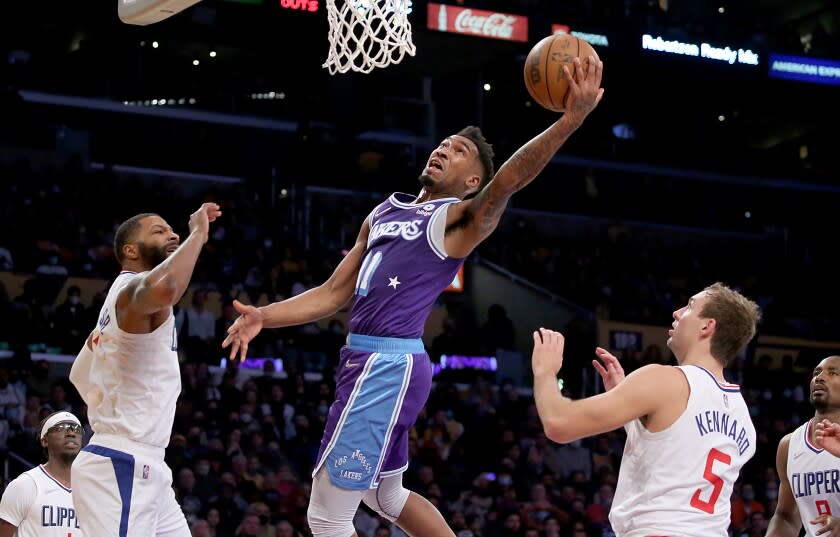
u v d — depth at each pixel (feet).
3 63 65.16
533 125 73.82
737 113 76.54
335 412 13.17
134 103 67.56
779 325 63.31
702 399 11.81
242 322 14.19
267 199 64.95
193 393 42.45
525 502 42.39
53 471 19.30
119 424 13.52
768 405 53.62
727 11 75.10
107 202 57.36
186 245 12.81
